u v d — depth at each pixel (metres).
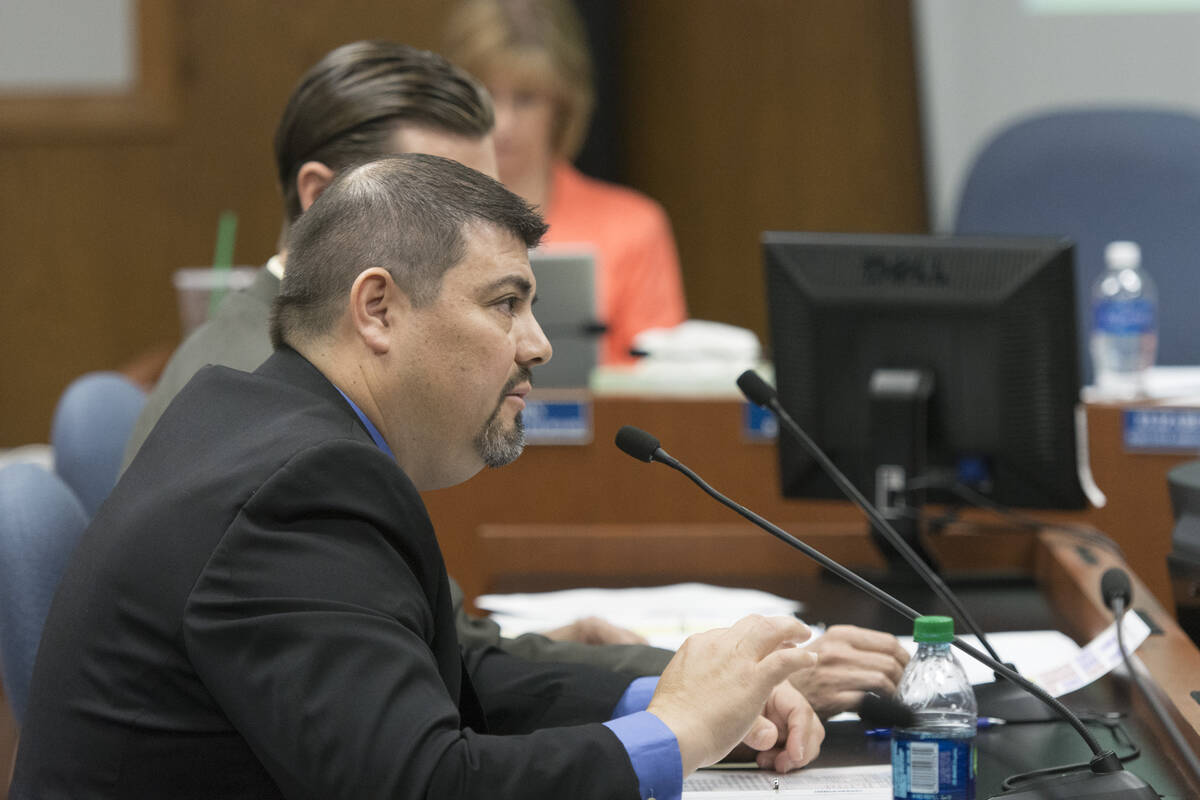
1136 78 16.27
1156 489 9.79
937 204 16.78
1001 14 16.41
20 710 5.69
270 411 4.38
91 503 8.12
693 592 7.48
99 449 8.22
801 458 8.08
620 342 13.33
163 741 4.07
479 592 7.62
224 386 4.55
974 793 4.52
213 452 4.28
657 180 17.59
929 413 7.82
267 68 17.72
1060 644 6.25
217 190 17.89
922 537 7.81
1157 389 10.73
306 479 4.03
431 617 4.25
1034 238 7.59
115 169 17.91
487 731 4.72
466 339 4.45
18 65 17.84
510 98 12.88
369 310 4.43
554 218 13.45
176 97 17.77
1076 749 4.98
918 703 4.71
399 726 3.75
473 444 4.61
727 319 17.70
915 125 17.16
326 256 4.47
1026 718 5.29
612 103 16.45
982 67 16.53
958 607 5.94
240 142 17.81
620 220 13.50
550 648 5.92
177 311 18.02
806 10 17.19
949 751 4.47
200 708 4.04
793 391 8.05
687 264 17.69
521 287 4.54
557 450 10.38
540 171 13.21
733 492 10.27
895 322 7.79
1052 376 7.57
